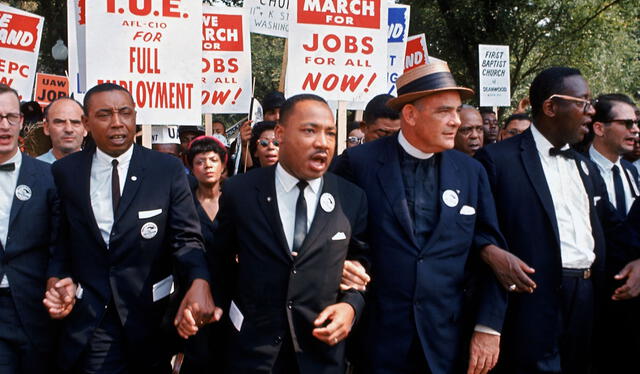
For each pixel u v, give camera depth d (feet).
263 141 16.57
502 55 32.37
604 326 13.34
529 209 11.10
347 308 9.23
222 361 9.67
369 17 17.42
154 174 11.00
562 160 11.50
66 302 10.18
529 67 69.41
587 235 11.32
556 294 10.94
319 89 17.13
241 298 9.43
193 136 24.95
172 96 16.38
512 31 61.57
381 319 10.00
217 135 30.96
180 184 11.19
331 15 17.13
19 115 11.41
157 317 10.93
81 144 17.25
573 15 62.13
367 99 17.43
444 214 10.09
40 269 11.46
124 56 16.03
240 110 22.11
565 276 11.15
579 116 11.05
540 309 10.94
